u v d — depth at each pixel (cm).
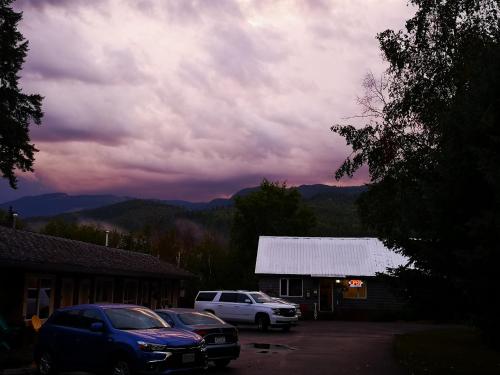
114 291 2803
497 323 1038
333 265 4128
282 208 6862
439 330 2725
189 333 1233
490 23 1950
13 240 2127
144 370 1090
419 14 2144
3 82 2270
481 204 1146
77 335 1220
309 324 3300
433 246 1221
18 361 1451
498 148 1074
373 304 3956
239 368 1438
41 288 2164
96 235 6247
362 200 2311
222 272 5016
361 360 1612
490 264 1009
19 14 2286
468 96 1194
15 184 2294
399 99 2253
